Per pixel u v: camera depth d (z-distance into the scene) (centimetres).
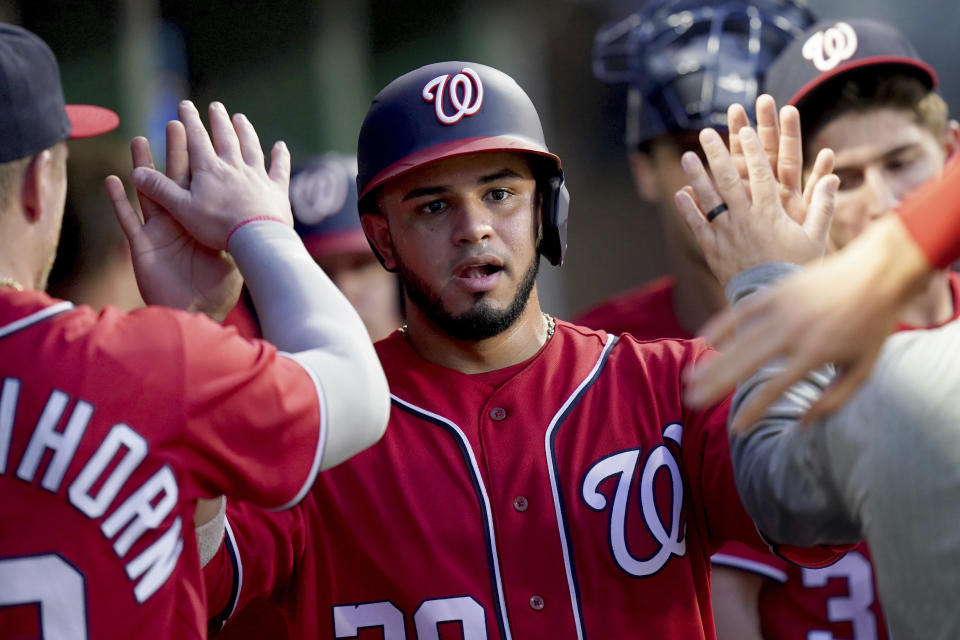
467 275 726
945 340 498
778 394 430
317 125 2389
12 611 556
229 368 588
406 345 786
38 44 646
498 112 736
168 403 576
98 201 927
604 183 2981
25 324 585
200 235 689
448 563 705
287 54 2352
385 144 740
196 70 2273
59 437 564
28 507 561
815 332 417
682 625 709
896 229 416
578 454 730
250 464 593
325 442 609
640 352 779
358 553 716
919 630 494
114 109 2078
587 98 2870
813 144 976
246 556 699
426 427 745
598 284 2984
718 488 704
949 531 477
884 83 955
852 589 945
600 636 698
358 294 1309
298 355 617
